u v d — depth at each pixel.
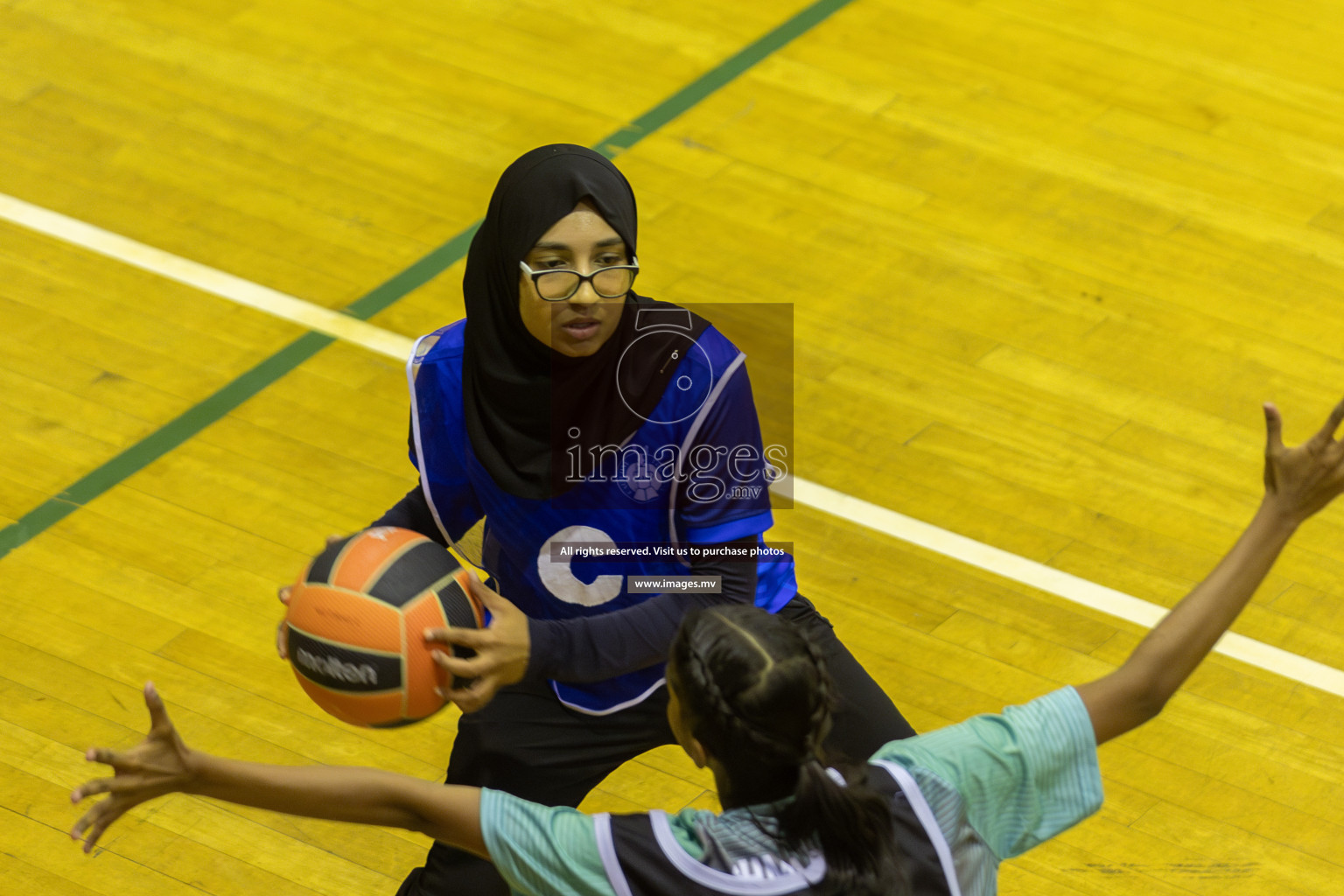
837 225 20.05
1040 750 7.32
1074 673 14.23
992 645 14.50
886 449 16.70
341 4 24.53
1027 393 17.52
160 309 18.59
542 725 10.07
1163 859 12.51
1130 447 16.84
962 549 15.52
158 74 22.80
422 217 20.27
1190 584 15.25
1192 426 17.14
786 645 6.98
